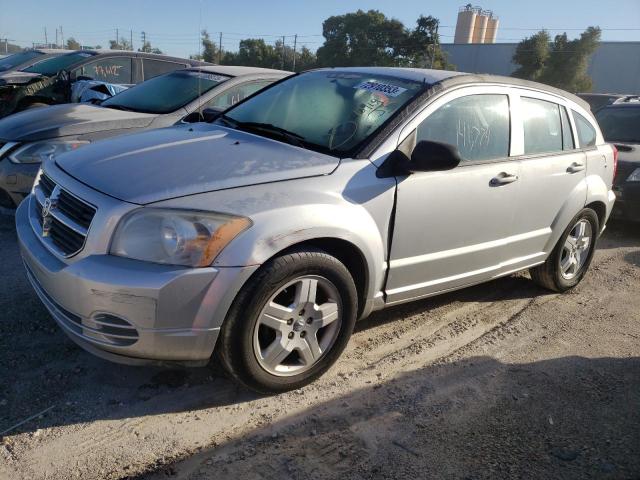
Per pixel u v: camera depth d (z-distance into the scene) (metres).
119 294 2.53
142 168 2.94
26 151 5.09
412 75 3.87
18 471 2.41
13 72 10.34
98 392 2.99
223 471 2.49
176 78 6.64
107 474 2.43
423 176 3.41
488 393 3.26
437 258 3.64
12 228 5.34
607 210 5.18
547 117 4.50
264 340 2.98
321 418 2.91
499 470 2.61
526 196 4.15
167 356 2.67
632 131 8.28
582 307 4.73
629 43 54.06
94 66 9.32
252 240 2.67
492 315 4.43
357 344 3.77
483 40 79.50
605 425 3.01
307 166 3.08
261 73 6.75
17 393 2.92
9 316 3.66
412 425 2.91
